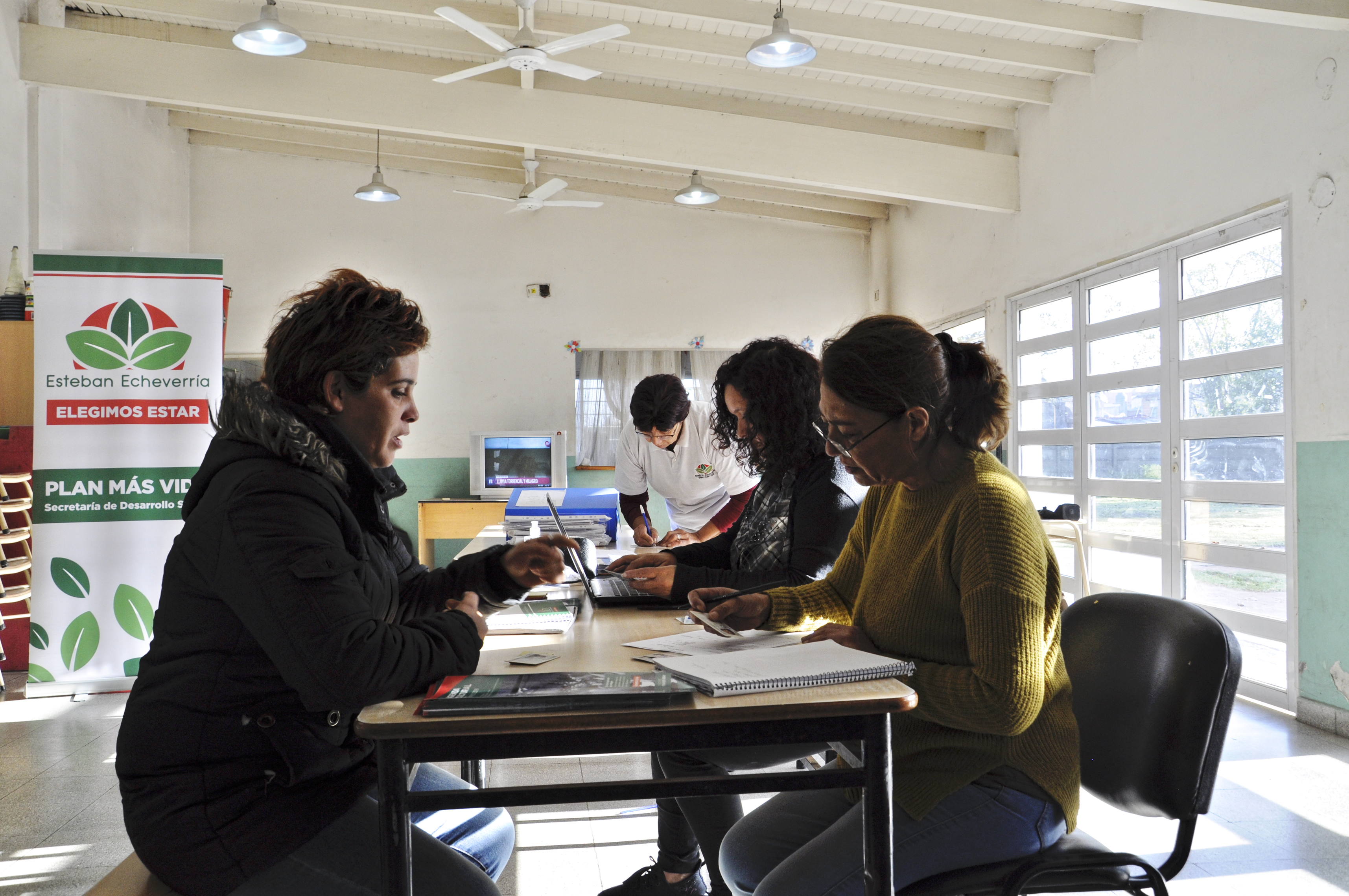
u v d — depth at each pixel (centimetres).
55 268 422
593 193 851
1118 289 518
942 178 610
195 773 111
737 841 141
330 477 119
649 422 336
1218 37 424
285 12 590
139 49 566
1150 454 493
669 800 195
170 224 771
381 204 834
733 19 505
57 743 360
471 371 844
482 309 845
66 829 273
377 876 112
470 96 593
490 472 779
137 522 432
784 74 602
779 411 180
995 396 133
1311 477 375
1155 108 471
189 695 111
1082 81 537
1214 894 221
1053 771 124
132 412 430
